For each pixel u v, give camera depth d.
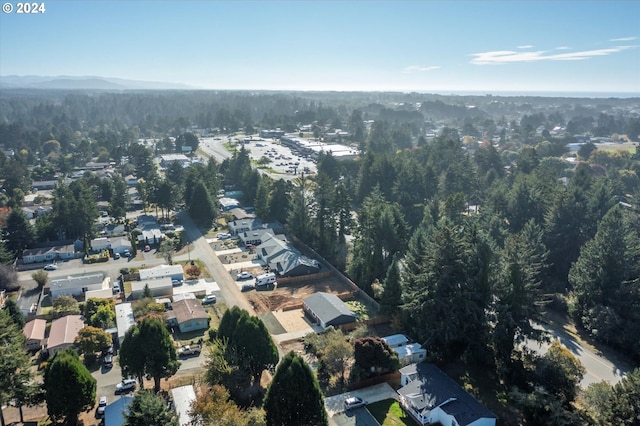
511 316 52.62
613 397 40.75
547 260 80.88
